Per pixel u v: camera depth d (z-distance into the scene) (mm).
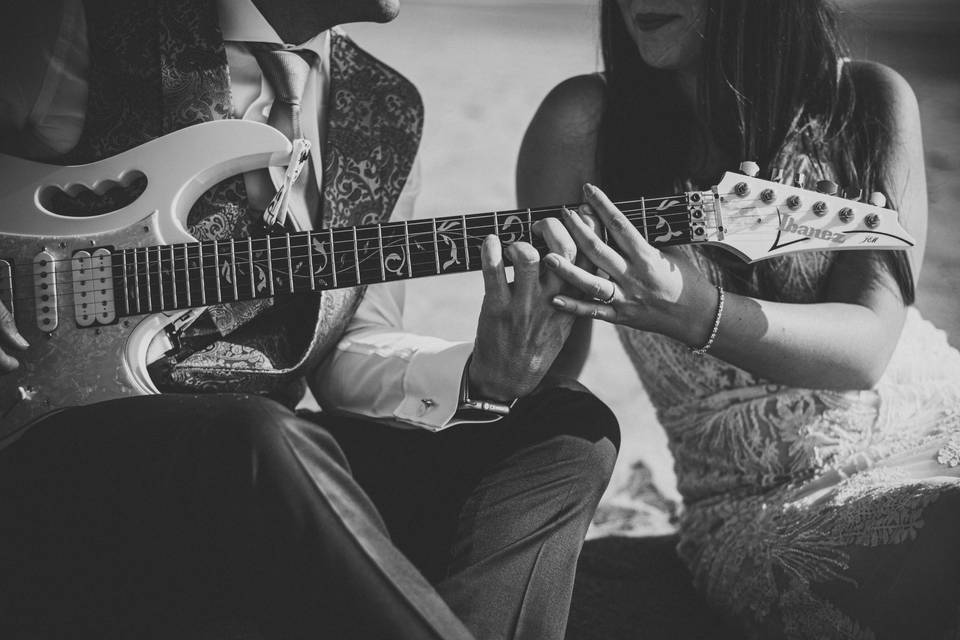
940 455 1663
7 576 1336
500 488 1454
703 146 1974
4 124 1674
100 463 1286
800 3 1831
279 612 1199
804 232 1562
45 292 1584
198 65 1681
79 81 1703
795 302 1863
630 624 1937
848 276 1813
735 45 1827
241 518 1203
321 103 1830
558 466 1466
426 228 1547
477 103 5172
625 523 2438
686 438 2016
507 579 1396
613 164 2021
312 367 1791
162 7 1684
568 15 6602
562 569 1435
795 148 1861
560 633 1420
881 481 1685
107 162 1633
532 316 1476
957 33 5688
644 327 1585
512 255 1430
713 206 1548
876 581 1568
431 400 1601
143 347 1583
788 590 1698
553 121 2111
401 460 1627
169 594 1350
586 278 1464
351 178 1803
